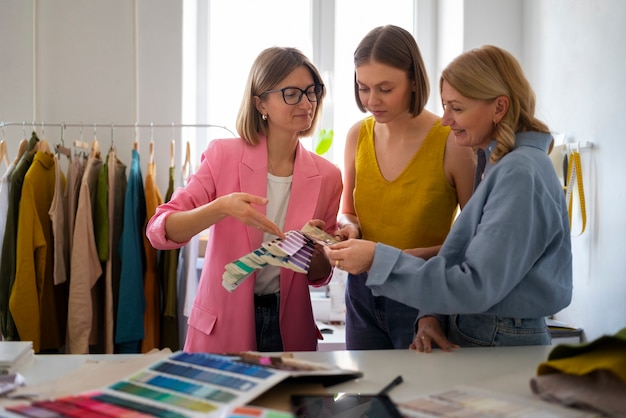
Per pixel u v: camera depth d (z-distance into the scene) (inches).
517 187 46.9
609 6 82.5
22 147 92.7
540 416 34.0
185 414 32.2
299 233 58.6
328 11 120.7
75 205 91.7
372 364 45.3
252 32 121.0
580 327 91.4
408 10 124.5
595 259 86.7
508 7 111.7
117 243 93.4
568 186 88.7
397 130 66.9
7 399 35.6
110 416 32.0
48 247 90.3
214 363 40.1
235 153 67.1
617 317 80.9
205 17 119.0
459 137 54.0
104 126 99.7
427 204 64.4
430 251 61.7
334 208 70.6
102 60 105.5
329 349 92.1
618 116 80.4
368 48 61.0
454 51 114.9
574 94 92.4
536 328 51.3
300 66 63.9
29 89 104.6
